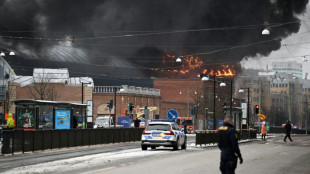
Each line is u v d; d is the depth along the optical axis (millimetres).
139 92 135875
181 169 24984
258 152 41688
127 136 60594
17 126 50594
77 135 47781
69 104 54688
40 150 41312
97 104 128125
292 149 46969
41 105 51875
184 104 156125
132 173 22656
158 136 42719
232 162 17094
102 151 42500
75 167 26250
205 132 53062
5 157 35344
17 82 117062
